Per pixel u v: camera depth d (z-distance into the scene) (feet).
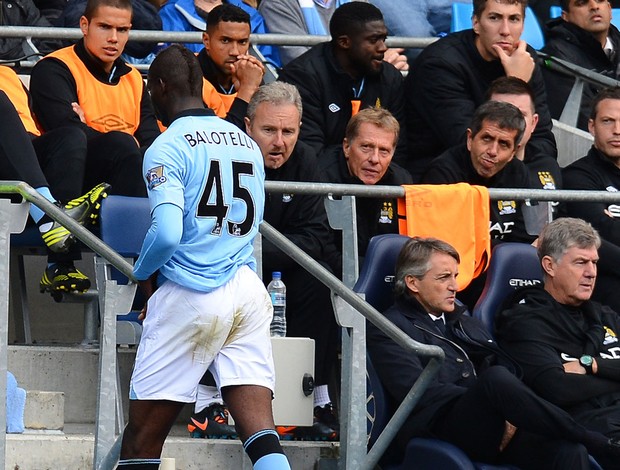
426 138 88.89
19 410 63.16
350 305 61.77
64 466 61.87
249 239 52.65
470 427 61.52
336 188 66.64
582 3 101.24
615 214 80.12
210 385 65.46
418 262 66.13
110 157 72.38
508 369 65.67
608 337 68.39
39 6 99.04
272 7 100.53
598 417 64.59
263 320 52.65
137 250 65.46
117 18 79.97
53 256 69.56
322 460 65.62
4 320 56.85
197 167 51.13
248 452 50.98
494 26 88.02
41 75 78.95
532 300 68.69
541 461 62.13
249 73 82.38
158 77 52.95
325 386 69.05
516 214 75.10
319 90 85.25
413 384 63.26
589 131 91.35
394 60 94.53
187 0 99.40
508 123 75.72
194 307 51.06
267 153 72.13
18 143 66.13
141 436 51.93
